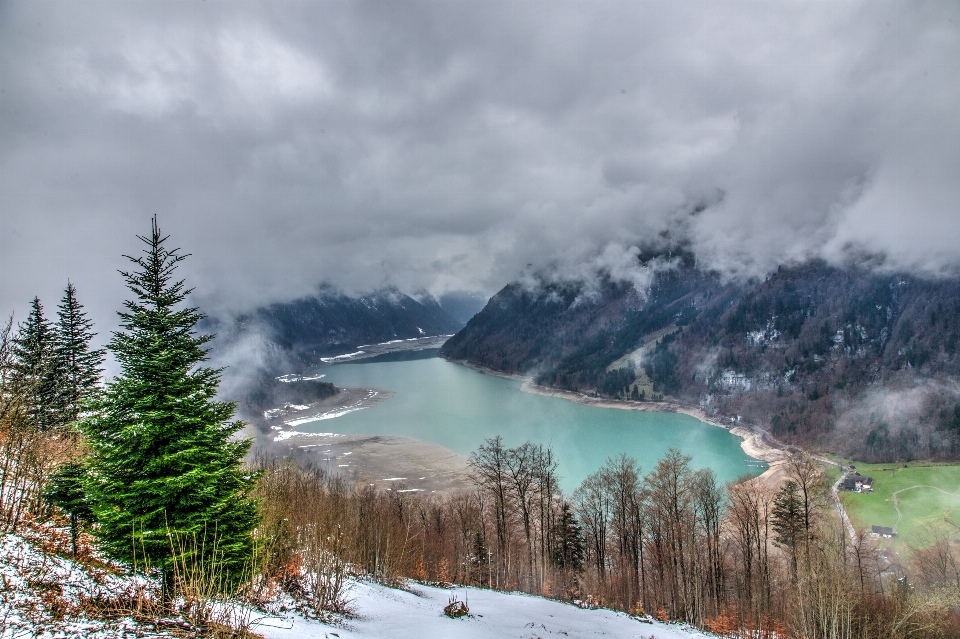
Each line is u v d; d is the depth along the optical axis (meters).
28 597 13.88
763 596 43.88
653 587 50.94
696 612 41.97
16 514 20.06
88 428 16.83
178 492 16.78
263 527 24.55
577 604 39.94
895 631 35.34
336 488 72.06
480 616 28.34
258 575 20.56
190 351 18.11
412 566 50.69
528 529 48.75
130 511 15.97
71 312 41.50
